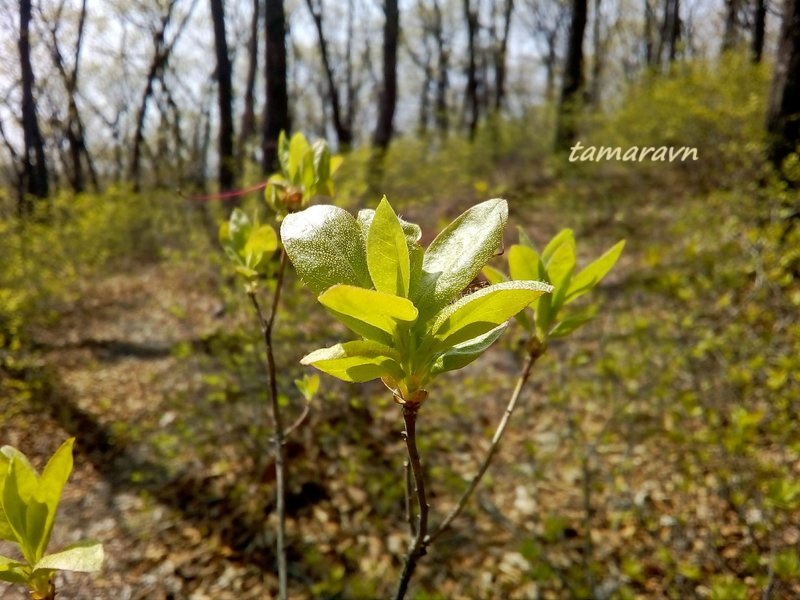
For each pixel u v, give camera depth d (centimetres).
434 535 102
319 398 367
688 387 310
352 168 803
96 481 343
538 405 380
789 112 459
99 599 259
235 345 411
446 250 65
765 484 202
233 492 321
